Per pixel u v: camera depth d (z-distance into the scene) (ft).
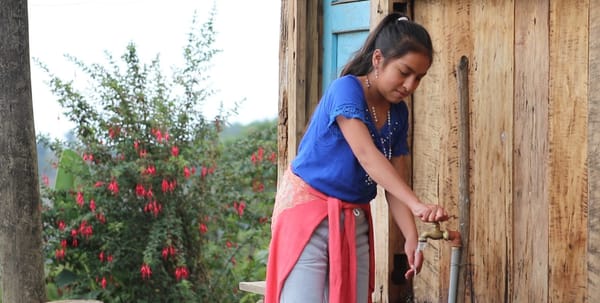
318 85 18.01
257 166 28.22
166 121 26.81
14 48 20.11
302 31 17.85
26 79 20.34
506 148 14.17
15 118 20.17
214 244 27.66
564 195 13.33
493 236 14.40
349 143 11.84
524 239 13.92
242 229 28.17
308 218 12.24
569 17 13.20
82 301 20.24
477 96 14.61
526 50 13.83
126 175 26.00
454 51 14.93
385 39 11.85
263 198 28.19
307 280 12.25
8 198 20.24
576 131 13.15
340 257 12.13
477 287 14.67
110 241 25.64
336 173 12.14
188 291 26.17
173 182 26.14
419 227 15.52
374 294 15.99
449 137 15.02
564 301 13.35
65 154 26.53
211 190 27.40
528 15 13.79
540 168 13.65
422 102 15.53
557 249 13.44
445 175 15.11
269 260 12.65
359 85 12.04
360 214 12.42
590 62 12.90
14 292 20.40
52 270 26.21
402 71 11.70
